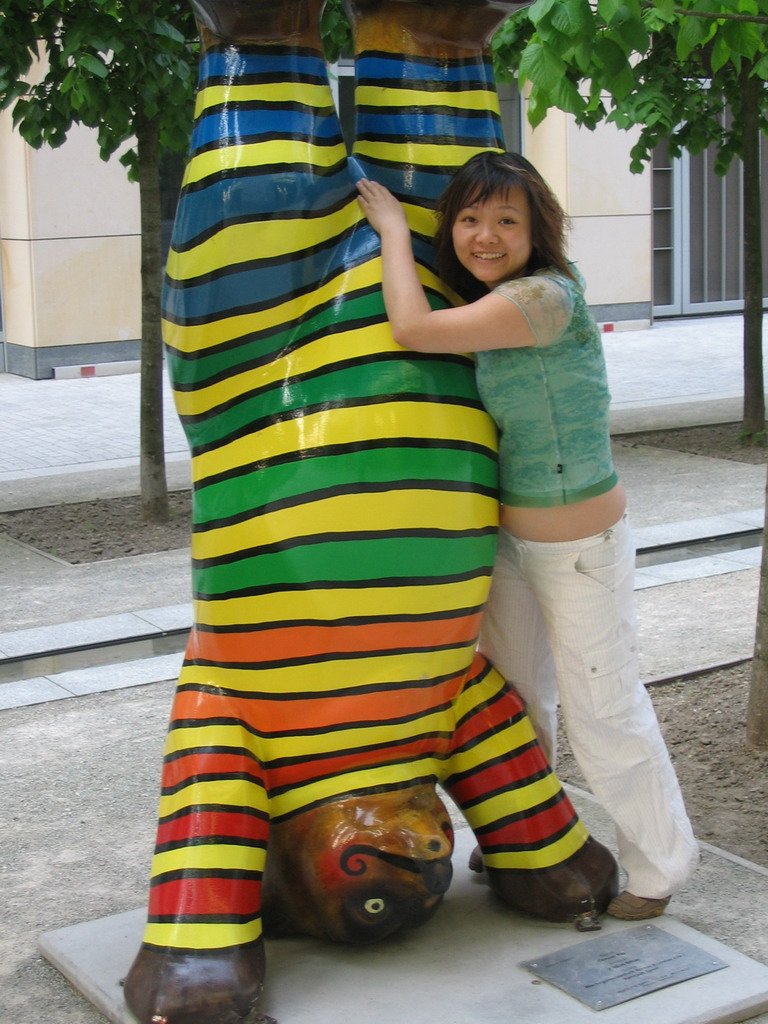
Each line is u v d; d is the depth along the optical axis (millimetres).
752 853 3949
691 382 13695
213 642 3033
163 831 3018
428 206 3053
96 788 4504
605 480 3061
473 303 2869
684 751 4742
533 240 2922
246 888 2945
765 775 4516
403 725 3045
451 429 2947
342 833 2986
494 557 3123
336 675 2943
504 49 8023
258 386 2930
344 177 2973
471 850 3807
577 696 3195
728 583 6867
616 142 17156
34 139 7734
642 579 6949
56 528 8320
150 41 7203
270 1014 2928
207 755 3002
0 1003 3164
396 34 3033
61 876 3859
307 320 2922
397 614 2922
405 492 2881
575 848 3328
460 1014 2926
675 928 3311
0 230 14773
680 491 8977
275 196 2848
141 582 7117
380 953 3193
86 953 3291
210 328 2908
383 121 3055
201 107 2924
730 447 10375
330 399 2883
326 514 2861
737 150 10641
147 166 8109
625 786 3238
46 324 14500
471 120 3094
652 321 18281
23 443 11258
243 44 2879
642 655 5785
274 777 3074
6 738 4977
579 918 3301
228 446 2967
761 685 4707
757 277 10391
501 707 3328
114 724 5117
